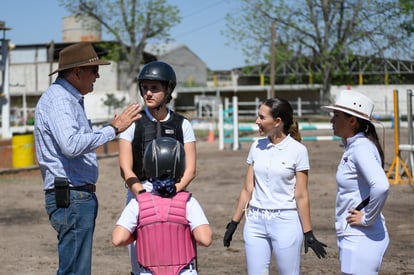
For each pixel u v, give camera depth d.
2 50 31.16
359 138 4.49
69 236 4.79
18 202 13.16
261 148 5.20
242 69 56.28
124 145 4.84
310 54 46.34
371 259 4.41
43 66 55.69
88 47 4.86
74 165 4.77
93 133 4.57
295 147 5.06
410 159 15.05
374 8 41.94
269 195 5.06
